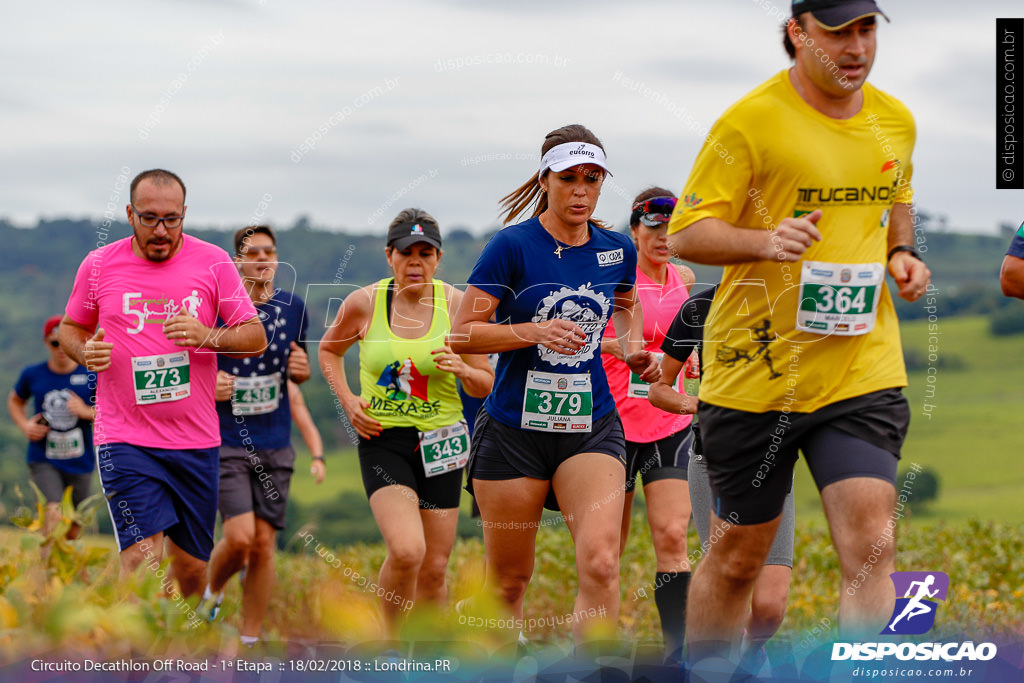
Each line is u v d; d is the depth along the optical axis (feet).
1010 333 440.45
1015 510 223.71
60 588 28.86
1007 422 359.87
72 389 74.43
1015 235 45.50
